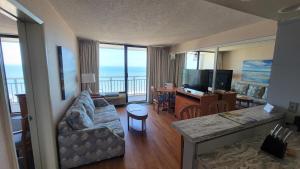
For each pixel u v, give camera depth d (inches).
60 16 90.2
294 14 51.4
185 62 189.3
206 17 91.1
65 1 70.4
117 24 107.8
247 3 43.9
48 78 65.9
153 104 205.9
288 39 57.3
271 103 64.4
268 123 55.7
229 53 161.0
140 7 77.3
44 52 63.5
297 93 55.7
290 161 37.1
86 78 158.4
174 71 217.0
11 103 86.0
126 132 121.3
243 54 153.2
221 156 39.8
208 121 50.4
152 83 214.5
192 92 143.1
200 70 142.3
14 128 75.1
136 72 252.4
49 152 70.7
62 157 75.6
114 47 216.1
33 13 53.8
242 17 90.7
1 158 37.8
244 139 49.3
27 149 70.5
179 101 152.9
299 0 41.1
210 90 144.5
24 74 62.5
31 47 61.9
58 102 80.9
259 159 38.1
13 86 86.7
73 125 77.5
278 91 61.7
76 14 87.4
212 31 125.2
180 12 83.6
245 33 108.4
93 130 79.2
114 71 241.3
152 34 138.0
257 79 144.7
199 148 40.8
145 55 218.4
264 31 95.9
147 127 131.9
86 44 169.2
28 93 63.9
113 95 191.9
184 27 113.5
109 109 137.2
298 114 55.5
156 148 98.0
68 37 111.8
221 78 133.6
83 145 78.4
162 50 213.3
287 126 57.4
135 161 84.7
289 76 57.7
